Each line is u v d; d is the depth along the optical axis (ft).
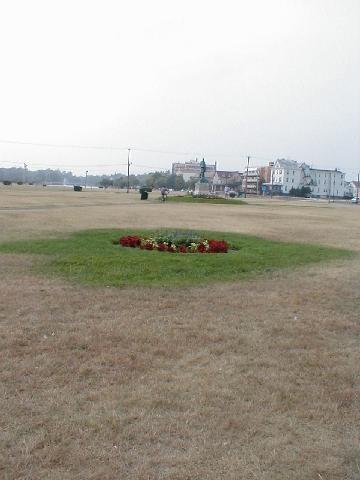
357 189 465.47
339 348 19.76
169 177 499.51
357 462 11.62
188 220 85.40
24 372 16.30
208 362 17.78
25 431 12.51
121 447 11.93
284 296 28.66
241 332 21.45
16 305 24.73
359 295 29.50
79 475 10.80
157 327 21.70
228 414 13.75
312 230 75.20
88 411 13.67
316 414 13.88
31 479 10.62
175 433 12.66
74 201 146.61
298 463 11.51
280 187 426.92
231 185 483.51
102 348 18.83
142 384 15.65
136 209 115.34
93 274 32.76
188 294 28.35
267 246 50.49
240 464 11.38
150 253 41.68
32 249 42.63
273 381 16.19
